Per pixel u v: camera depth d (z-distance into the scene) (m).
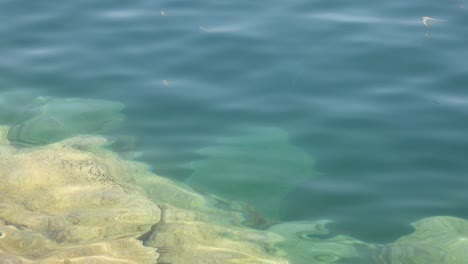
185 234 5.52
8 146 6.21
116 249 5.33
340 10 7.93
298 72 6.96
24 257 5.20
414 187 5.88
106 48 7.36
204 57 7.20
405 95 6.67
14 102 6.71
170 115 6.56
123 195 5.78
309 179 5.97
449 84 6.77
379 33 7.48
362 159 6.10
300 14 7.86
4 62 7.15
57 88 6.87
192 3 8.11
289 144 6.25
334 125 6.40
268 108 6.59
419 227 5.63
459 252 5.45
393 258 5.43
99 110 6.64
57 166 5.99
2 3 8.09
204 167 6.10
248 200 5.84
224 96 6.73
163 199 5.81
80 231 5.43
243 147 6.25
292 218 5.71
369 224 5.66
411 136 6.27
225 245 5.48
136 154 6.20
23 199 5.65
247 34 7.51
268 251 5.46
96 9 8.00
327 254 5.46
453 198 5.80
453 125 6.35
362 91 6.73
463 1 8.03
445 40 7.34
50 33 7.58
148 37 7.50
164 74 7.00
